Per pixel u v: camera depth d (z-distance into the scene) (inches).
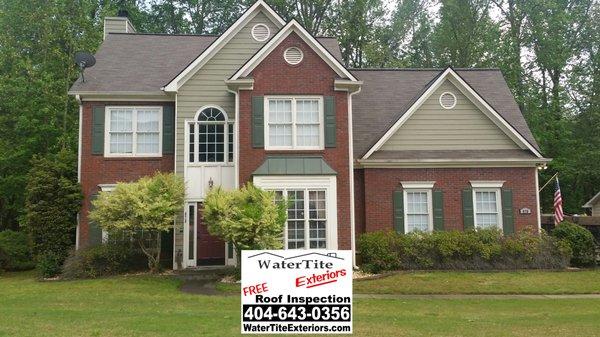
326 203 681.0
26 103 1009.5
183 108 745.6
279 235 627.2
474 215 781.3
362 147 797.2
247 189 631.2
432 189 783.7
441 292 572.4
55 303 486.9
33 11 1037.8
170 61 845.2
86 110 766.5
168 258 741.9
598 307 488.7
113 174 759.1
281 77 709.3
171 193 662.5
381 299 529.0
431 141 806.5
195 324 362.9
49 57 1043.9
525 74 1427.2
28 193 754.2
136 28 1464.1
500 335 340.2
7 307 461.7
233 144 743.7
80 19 1059.3
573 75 1416.1
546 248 715.4
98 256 688.4
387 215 776.3
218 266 728.3
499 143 811.4
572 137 1406.3
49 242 718.5
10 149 990.4
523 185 790.5
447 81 819.4
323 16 1493.6
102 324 361.4
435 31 1473.9
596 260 737.6
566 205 1486.2
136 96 766.5
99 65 816.3
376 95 895.1
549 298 546.0
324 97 709.9
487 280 627.2
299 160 693.3
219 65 759.7
